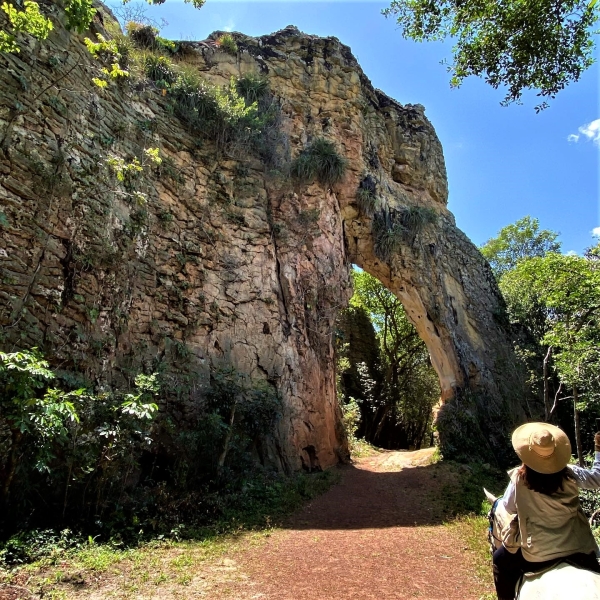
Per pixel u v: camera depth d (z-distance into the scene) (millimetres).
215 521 7395
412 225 19859
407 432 30797
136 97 11352
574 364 10789
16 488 5645
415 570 5832
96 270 8844
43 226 7812
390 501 10539
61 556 5023
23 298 7273
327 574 5504
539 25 6379
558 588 2328
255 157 14914
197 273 11781
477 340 21016
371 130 20859
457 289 21719
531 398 20734
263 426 11031
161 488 7590
